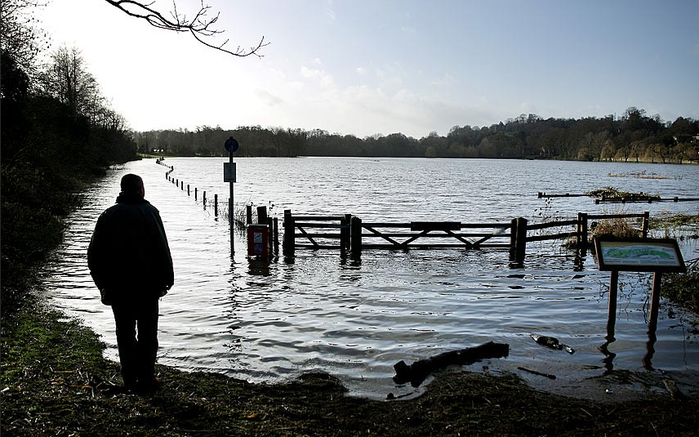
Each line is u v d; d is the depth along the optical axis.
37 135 26.75
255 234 14.88
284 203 34.41
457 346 7.77
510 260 15.36
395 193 44.72
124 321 5.16
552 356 7.28
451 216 28.00
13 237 13.86
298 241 19.06
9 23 20.58
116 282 5.05
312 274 13.05
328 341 7.89
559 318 9.36
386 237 16.66
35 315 8.42
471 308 9.98
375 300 10.51
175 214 26.00
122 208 5.12
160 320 8.88
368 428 4.83
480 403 5.43
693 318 9.34
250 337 8.01
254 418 4.84
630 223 21.88
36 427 4.21
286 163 145.88
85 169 50.38
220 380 5.98
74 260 13.76
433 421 4.98
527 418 5.04
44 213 17.86
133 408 4.79
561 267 14.35
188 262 14.41
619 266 8.26
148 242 5.15
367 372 6.61
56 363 6.04
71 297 9.97
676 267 8.15
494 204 35.81
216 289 11.30
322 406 5.36
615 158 152.50
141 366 5.24
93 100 60.25
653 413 5.25
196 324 8.67
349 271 13.49
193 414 4.82
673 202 39.94
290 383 6.09
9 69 21.89
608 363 7.04
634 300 10.70
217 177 67.31
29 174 22.14
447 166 138.12
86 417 4.49
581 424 4.96
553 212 30.59
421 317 9.30
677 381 6.41
